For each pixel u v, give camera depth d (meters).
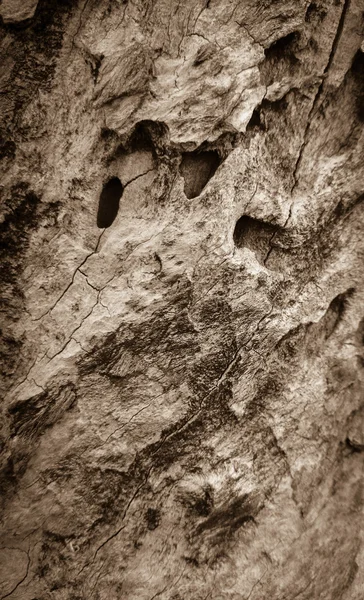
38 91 0.21
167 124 0.21
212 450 0.24
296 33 0.22
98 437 0.23
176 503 0.24
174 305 0.23
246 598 0.24
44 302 0.22
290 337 0.25
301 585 0.24
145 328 0.23
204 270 0.23
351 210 0.24
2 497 0.22
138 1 0.21
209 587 0.24
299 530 0.25
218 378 0.24
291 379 0.25
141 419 0.23
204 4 0.21
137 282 0.22
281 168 0.23
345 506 0.26
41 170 0.21
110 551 0.23
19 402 0.22
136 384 0.23
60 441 0.23
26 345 0.22
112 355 0.23
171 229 0.22
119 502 0.23
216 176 0.22
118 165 0.22
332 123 0.23
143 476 0.24
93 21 0.21
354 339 0.26
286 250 0.24
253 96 0.22
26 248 0.22
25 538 0.23
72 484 0.23
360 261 0.25
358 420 0.26
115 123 0.21
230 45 0.21
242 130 0.22
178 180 0.22
